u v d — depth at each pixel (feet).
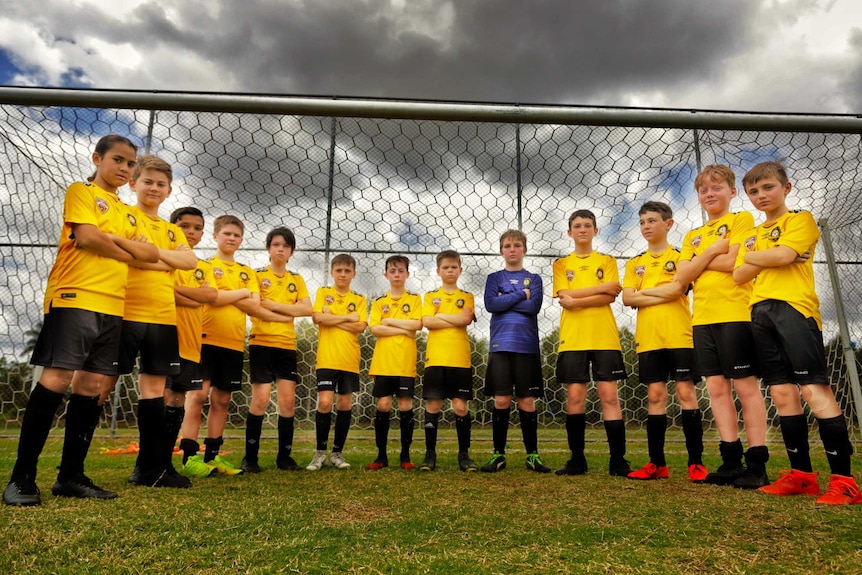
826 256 18.63
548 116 8.73
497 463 10.52
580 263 11.14
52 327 6.40
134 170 8.29
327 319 11.97
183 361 9.45
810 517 5.54
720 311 8.71
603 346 10.21
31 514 5.46
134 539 4.48
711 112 8.68
